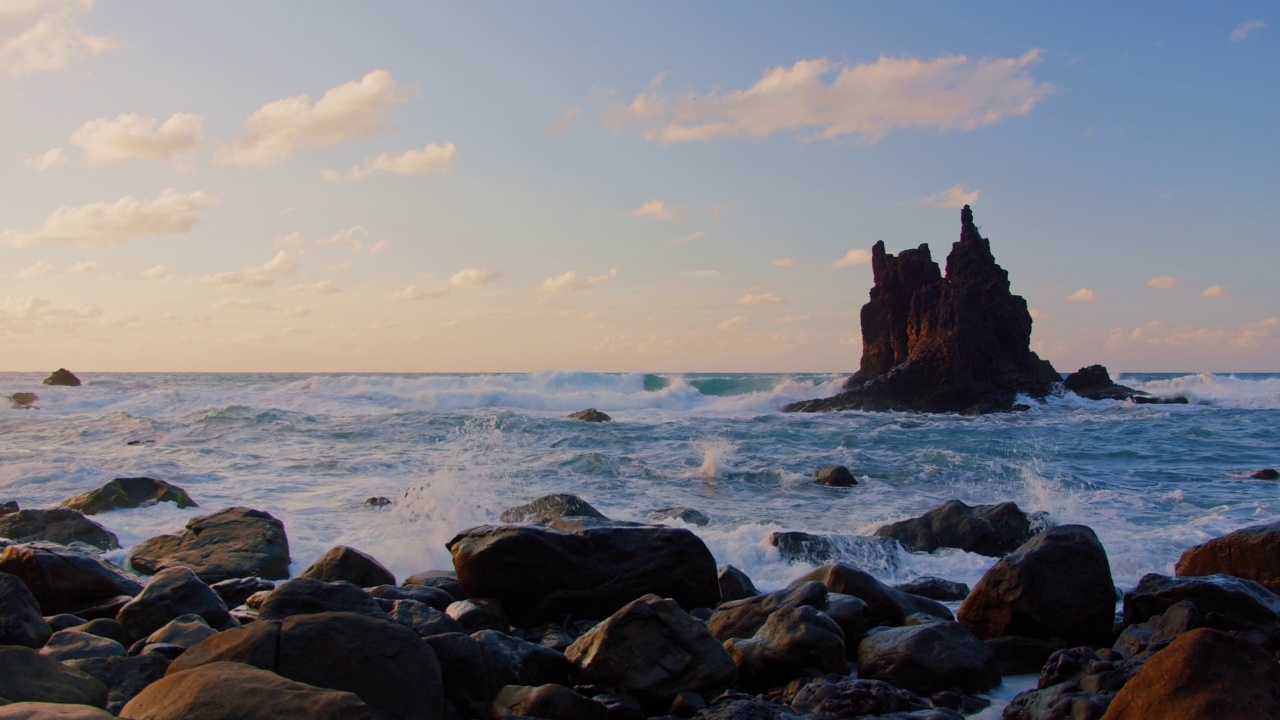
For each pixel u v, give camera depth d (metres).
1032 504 17.75
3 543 11.09
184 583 8.02
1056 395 47.25
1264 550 10.27
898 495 19.14
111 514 15.34
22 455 22.59
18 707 4.52
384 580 10.82
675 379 55.69
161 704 5.00
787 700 7.26
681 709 6.87
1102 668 7.32
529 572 9.52
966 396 44.59
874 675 7.85
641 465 22.00
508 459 22.91
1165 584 8.99
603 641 7.32
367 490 18.58
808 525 15.71
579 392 49.84
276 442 26.70
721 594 10.47
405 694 6.00
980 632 8.99
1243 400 48.31
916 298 48.72
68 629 6.99
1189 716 5.48
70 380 58.41
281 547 12.36
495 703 6.58
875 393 46.38
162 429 28.78
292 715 4.77
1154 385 52.88
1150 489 19.98
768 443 28.84
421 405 43.19
